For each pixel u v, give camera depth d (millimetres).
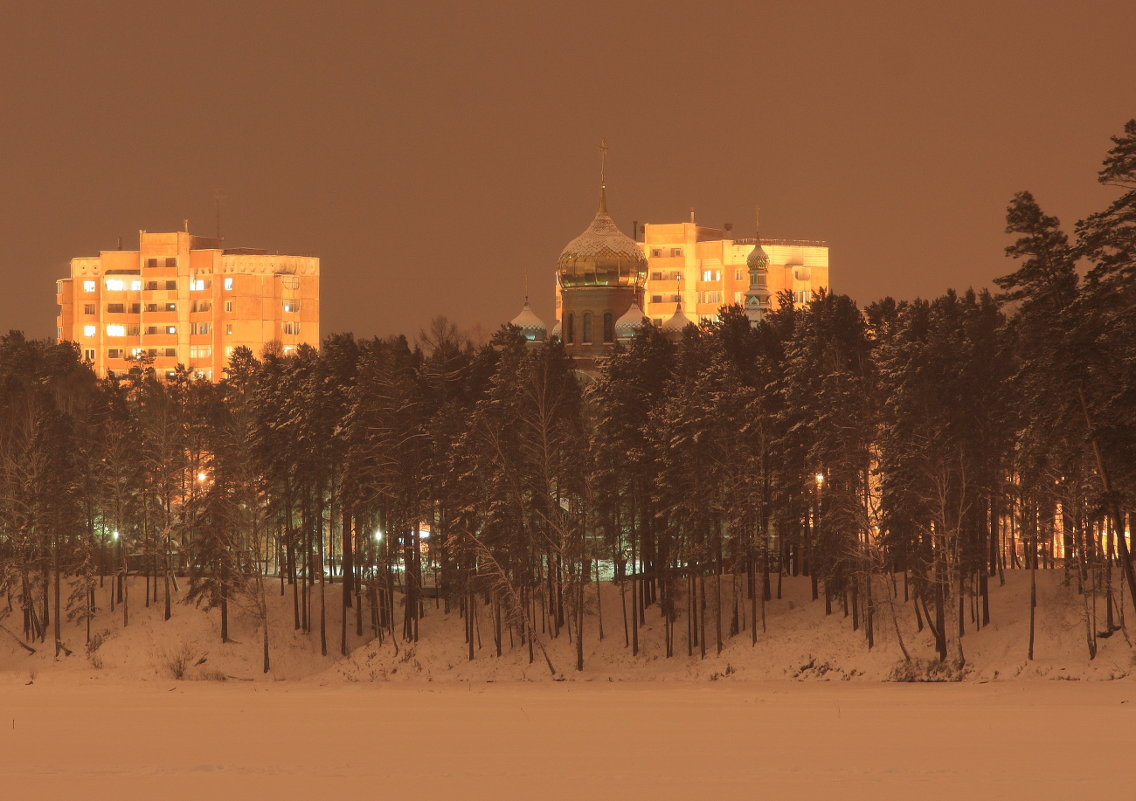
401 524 103812
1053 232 76812
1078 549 87062
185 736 56094
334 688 91500
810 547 100812
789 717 60688
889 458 87438
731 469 95875
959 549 86625
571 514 100125
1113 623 86062
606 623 105250
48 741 54562
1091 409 74625
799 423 94625
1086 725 55031
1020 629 89000
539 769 44062
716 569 97000
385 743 52281
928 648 89812
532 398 99938
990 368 89938
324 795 39656
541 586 103688
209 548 107562
